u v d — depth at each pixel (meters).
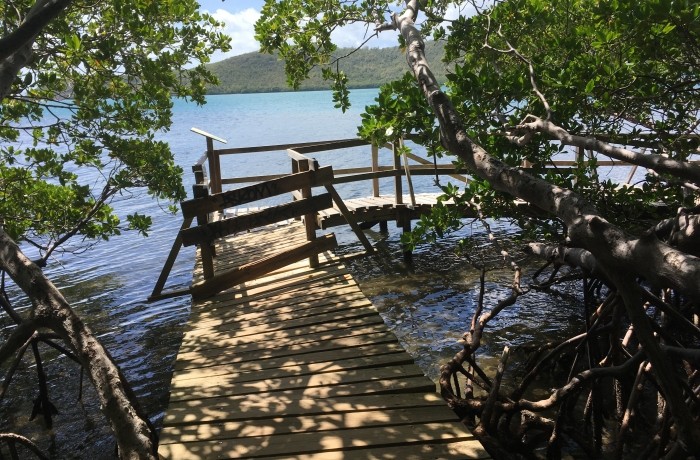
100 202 7.76
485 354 7.25
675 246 3.20
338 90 8.18
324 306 6.51
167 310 9.71
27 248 13.58
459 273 10.30
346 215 7.90
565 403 5.08
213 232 7.19
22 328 2.53
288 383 4.79
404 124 5.81
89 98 7.42
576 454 5.34
